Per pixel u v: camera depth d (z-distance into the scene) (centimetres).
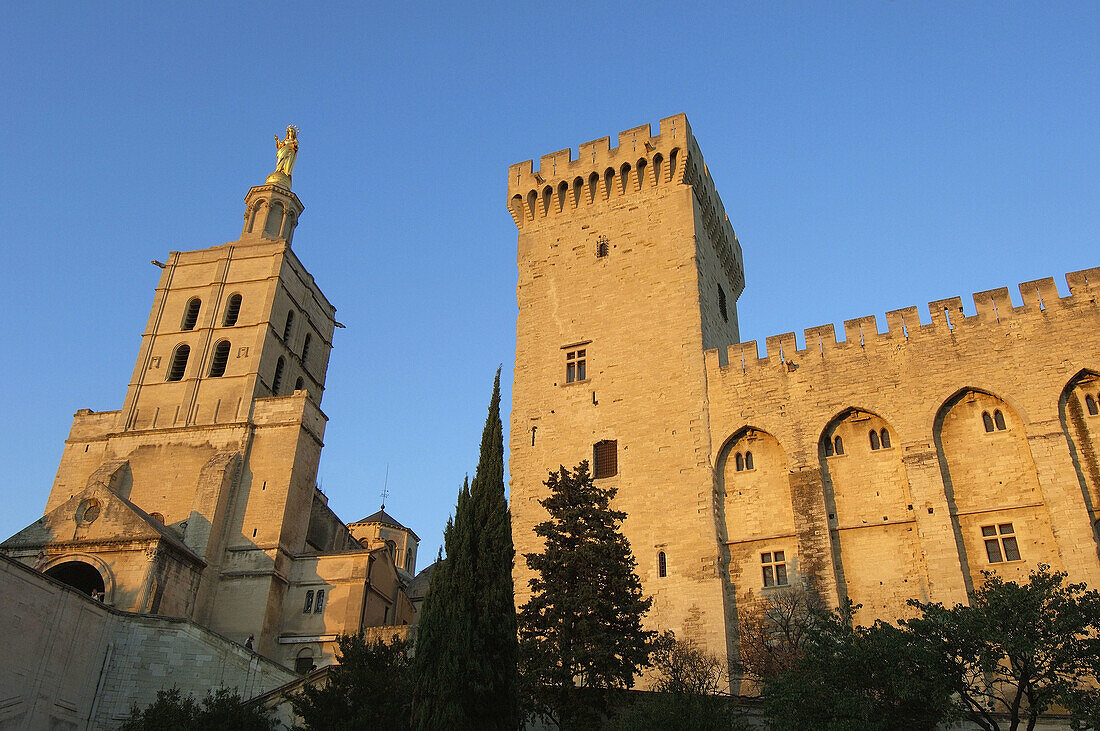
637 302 4978
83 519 4606
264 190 7100
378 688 2803
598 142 5572
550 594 3105
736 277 6088
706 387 4538
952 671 2427
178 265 6675
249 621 4891
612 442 4606
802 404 4256
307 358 6831
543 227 5569
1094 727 2242
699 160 5516
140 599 4319
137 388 6034
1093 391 3741
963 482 3828
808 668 2544
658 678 3606
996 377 3916
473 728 2467
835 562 3906
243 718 2908
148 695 3662
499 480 2916
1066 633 2422
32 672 3328
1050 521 3559
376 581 5319
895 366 4147
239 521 5269
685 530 4200
